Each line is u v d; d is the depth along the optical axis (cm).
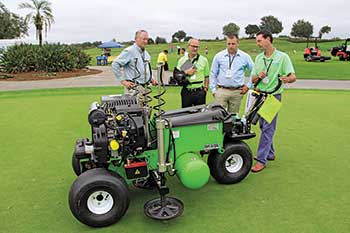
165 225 361
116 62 559
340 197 419
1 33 5919
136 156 393
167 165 396
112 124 377
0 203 411
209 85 597
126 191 362
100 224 357
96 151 364
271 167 518
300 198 416
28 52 2198
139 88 541
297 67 2572
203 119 419
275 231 347
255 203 405
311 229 350
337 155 568
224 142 458
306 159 550
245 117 480
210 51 5766
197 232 346
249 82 543
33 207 402
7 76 1912
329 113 880
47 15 3231
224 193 432
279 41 9044
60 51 2277
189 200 415
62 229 357
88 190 348
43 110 930
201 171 386
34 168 519
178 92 1223
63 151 594
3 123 786
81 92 1273
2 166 527
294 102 1038
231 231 347
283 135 682
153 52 5641
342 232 345
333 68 2477
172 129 404
